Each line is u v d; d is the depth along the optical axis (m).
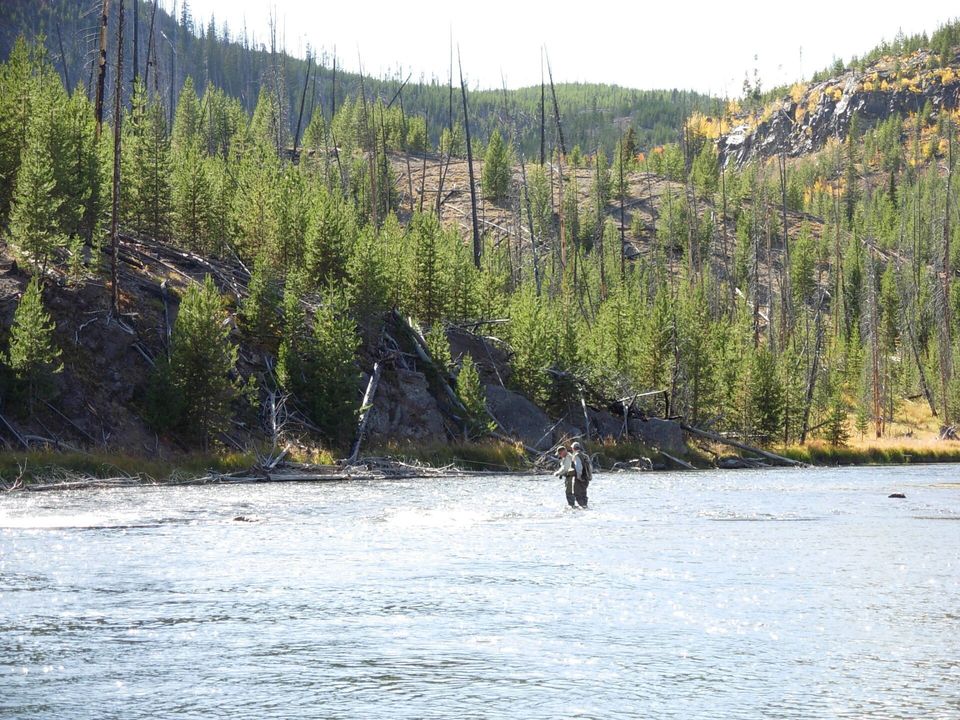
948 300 122.88
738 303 136.88
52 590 14.35
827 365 105.94
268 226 63.47
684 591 14.36
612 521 25.12
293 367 50.69
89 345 45.34
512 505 30.08
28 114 55.44
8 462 37.09
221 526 23.09
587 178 196.62
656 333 71.94
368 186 136.75
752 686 9.20
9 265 47.16
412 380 54.91
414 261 66.50
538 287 92.50
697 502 31.77
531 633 11.55
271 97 158.75
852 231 185.75
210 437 45.09
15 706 8.53
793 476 49.91
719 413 73.19
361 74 135.12
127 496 32.34
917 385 119.62
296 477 41.97
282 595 14.01
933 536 21.61
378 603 13.40
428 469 46.78
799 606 13.23
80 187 53.34
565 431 59.75
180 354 44.34
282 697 8.84
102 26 60.91
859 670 9.82
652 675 9.62
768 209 165.75
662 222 168.25
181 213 62.62
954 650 10.69
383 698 8.80
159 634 11.48
